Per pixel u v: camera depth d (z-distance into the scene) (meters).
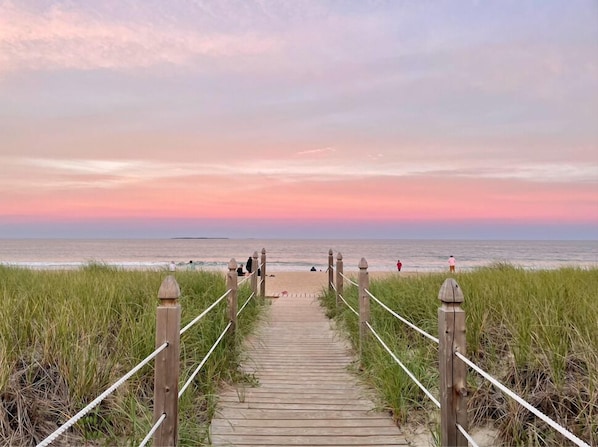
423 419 4.43
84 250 83.50
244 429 4.24
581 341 4.48
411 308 6.94
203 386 4.86
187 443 3.74
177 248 93.50
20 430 3.71
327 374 6.00
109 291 6.92
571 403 4.01
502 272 9.81
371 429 4.26
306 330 8.89
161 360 3.18
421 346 5.71
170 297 3.21
